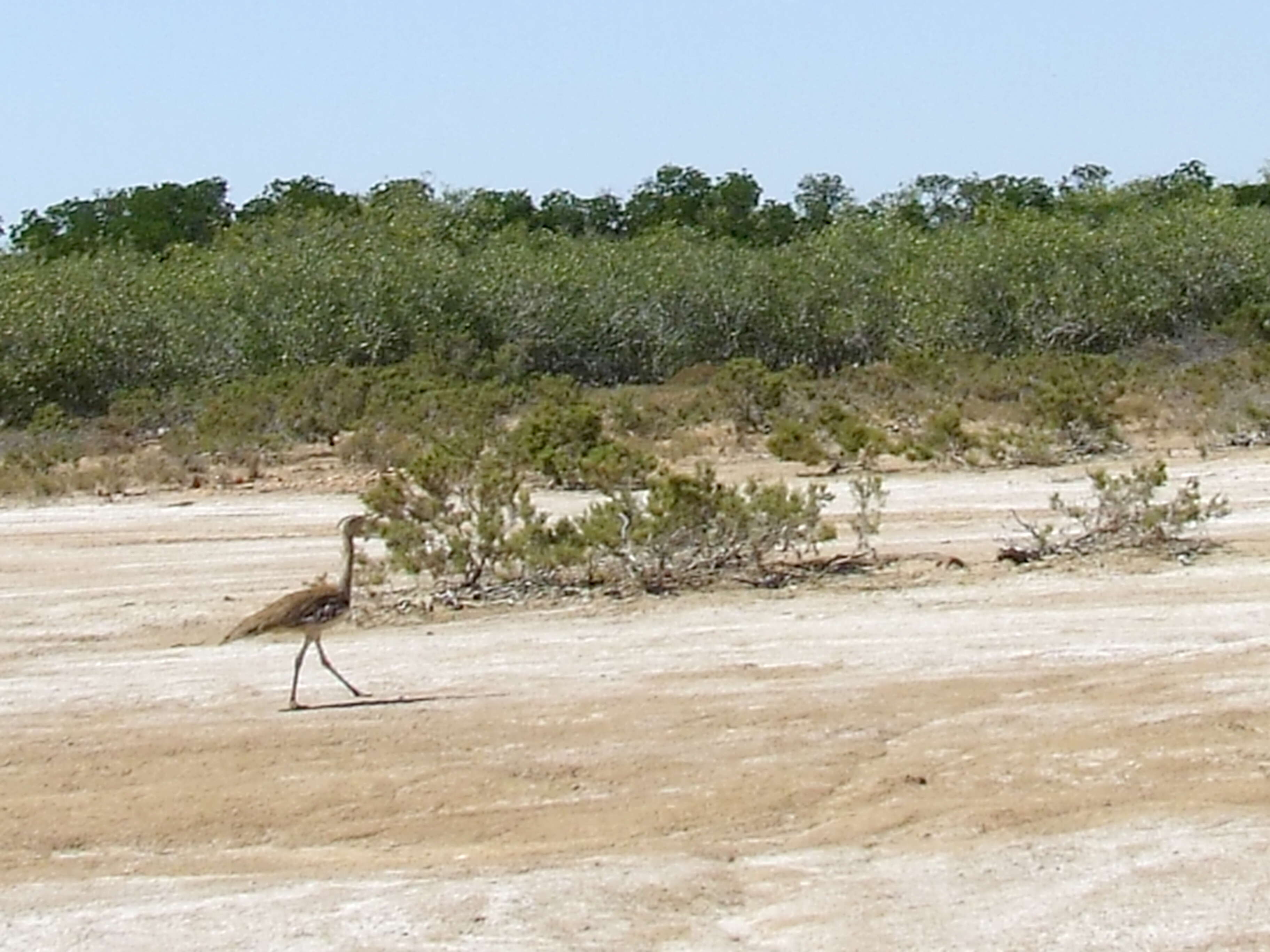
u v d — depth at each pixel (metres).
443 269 82.50
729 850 15.32
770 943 13.02
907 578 27.28
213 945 13.36
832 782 17.08
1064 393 45.66
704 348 83.31
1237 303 83.06
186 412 61.91
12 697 22.42
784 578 27.62
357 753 18.70
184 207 130.12
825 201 133.62
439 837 16.08
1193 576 26.20
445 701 20.86
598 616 25.86
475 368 75.50
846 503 36.53
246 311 79.19
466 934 13.38
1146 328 81.56
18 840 16.47
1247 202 125.56
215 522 38.56
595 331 82.88
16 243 124.19
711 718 19.47
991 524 32.75
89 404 73.81
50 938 13.73
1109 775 16.86
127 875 15.41
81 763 18.92
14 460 51.66
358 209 115.69
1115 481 30.16
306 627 20.62
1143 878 14.08
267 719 20.39
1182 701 19.27
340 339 78.31
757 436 50.41
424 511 28.91
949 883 14.20
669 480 28.17
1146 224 86.50
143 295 76.94
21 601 30.16
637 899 14.05
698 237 96.69
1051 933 12.97
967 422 50.50
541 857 15.32
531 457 42.47
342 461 47.78
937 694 20.12
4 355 72.44
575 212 131.62
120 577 32.19
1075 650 21.91
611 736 18.92
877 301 83.75
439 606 27.09
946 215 127.56
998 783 16.81
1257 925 12.96
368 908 14.05
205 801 17.27
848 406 54.28
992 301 81.12
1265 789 16.19
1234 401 49.22
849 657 22.16
